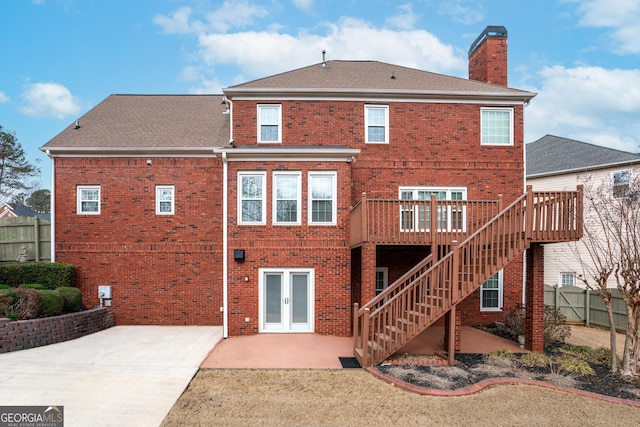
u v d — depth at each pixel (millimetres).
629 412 5777
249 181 10953
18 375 7102
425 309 8000
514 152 12547
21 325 8852
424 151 12375
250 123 12234
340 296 10750
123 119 14141
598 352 8898
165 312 12258
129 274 12266
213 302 12305
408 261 12047
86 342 9758
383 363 7828
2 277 11352
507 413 5680
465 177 12406
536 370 7602
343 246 10852
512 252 8266
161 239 12344
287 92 12102
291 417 5535
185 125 13805
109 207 12359
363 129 12297
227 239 10734
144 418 5480
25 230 12734
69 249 12273
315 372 7488
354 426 5273
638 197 10406
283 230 10805
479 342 9805
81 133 13023
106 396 6234
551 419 5512
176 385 6730
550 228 8383
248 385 6785
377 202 9344
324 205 10992
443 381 6883
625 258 8586
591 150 17562
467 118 12484
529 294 8992
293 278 10914
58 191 12352
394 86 12812
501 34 14164
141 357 8398
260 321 10734
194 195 12422
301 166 10875
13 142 24453
